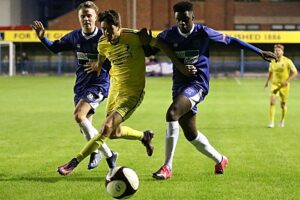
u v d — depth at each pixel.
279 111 27.41
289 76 21.12
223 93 39.72
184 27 11.17
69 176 11.76
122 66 11.14
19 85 47.50
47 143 16.64
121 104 11.11
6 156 14.33
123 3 74.56
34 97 35.22
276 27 76.44
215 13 76.56
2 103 30.92
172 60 11.09
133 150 15.25
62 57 70.31
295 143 16.88
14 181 11.24
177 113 11.11
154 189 10.55
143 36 10.93
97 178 11.53
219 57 70.31
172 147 11.28
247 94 38.75
